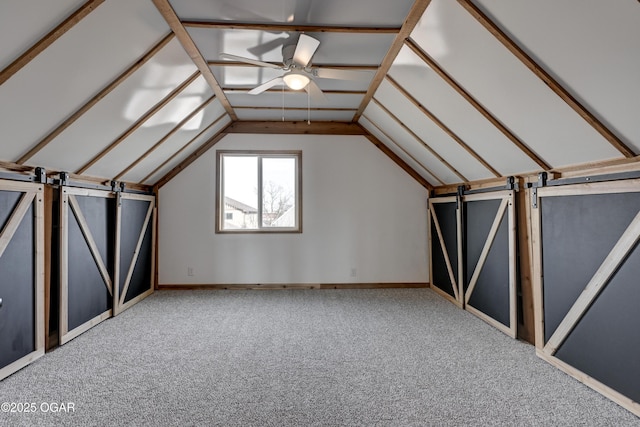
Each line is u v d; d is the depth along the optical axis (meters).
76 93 2.49
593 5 1.62
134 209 4.68
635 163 2.20
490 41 2.21
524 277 3.39
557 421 2.08
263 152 5.45
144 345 3.24
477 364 2.86
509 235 3.51
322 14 2.53
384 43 2.96
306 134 5.49
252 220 5.58
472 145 3.56
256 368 2.77
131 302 4.54
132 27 2.32
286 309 4.39
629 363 2.19
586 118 2.17
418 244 5.59
